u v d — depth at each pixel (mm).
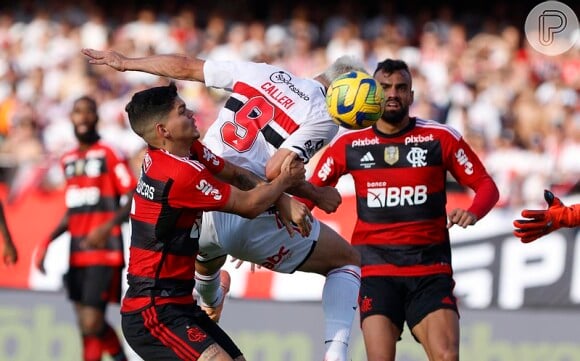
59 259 37344
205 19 65375
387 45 57375
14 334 36500
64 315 36312
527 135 50781
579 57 56750
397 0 65812
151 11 62125
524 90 53938
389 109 24125
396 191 24359
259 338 35188
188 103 50812
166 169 19984
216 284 24328
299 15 62594
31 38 59250
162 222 20141
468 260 35438
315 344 34812
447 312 23250
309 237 22766
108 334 33531
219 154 21812
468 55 57344
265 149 21656
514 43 59531
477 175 24438
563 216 20203
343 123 20562
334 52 57156
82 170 33562
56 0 63719
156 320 20297
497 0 65375
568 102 53531
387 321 23531
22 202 38062
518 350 34125
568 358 33875
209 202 19922
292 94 21594
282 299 35875
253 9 65688
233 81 21781
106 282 33250
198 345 20109
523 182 39656
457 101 52875
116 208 33594
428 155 24359
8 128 52594
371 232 24453
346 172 24984
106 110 51406
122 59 21078
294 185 20875
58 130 51031
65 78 54688
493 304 35062
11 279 37406
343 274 23141
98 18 61125
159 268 20375
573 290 34469
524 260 35031
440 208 24453
